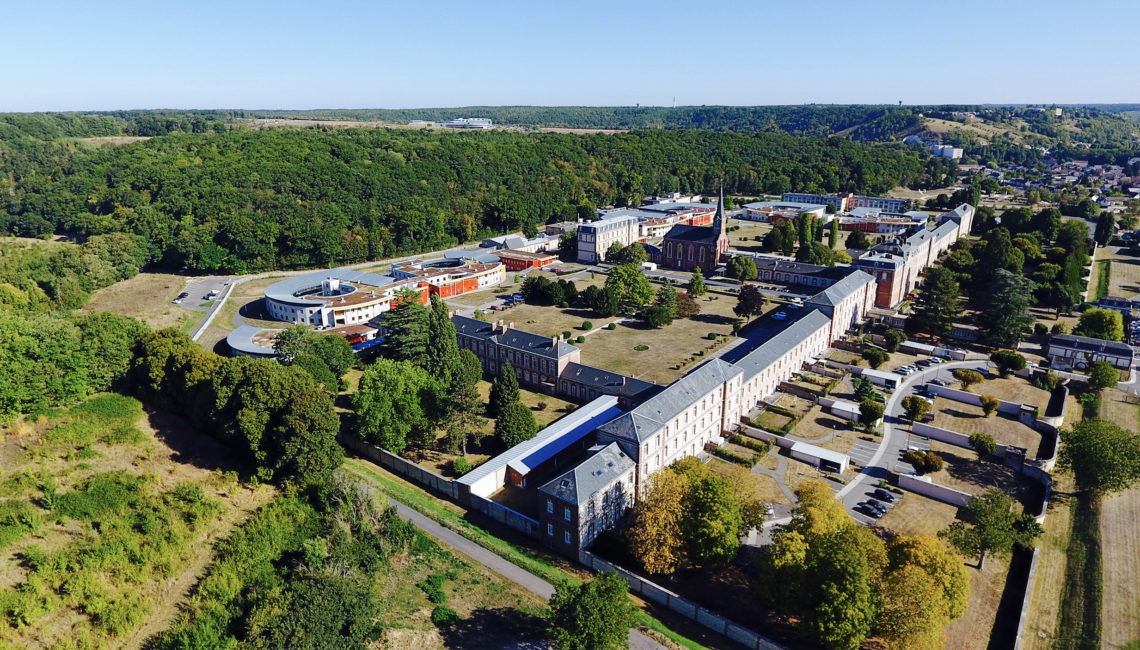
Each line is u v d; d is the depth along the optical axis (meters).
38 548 76.38
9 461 94.62
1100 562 87.75
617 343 174.12
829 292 169.00
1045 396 138.50
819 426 127.69
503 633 75.38
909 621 69.06
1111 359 149.00
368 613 72.88
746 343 173.12
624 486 96.25
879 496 104.62
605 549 91.31
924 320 171.38
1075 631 77.25
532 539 94.50
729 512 84.38
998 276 172.25
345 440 122.69
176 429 110.62
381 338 172.75
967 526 95.94
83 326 123.81
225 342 173.88
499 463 107.81
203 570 80.94
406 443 116.94
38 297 192.62
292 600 70.81
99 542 80.31
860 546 75.19
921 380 147.38
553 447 113.06
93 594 73.00
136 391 120.69
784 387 143.00
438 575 84.69
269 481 100.69
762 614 79.81
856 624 68.69
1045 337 170.25
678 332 183.00
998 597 82.88
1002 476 110.56
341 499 92.50
